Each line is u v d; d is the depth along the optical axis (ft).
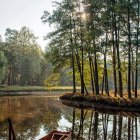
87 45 148.36
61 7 155.33
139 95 145.28
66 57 158.71
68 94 165.07
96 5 135.54
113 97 129.80
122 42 127.44
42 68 328.49
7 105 143.84
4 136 71.56
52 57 160.66
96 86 148.97
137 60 127.03
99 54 153.58
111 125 86.33
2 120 96.48
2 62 230.27
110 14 129.80
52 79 171.53
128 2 121.39
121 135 73.20
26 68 299.38
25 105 143.64
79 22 152.87
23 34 313.53
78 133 75.31
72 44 152.76
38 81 325.42
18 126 85.56
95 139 68.49
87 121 93.66
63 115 107.24
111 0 131.54
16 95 219.82
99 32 133.59
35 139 68.80
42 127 84.02
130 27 125.70
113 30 131.64
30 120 96.58
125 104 116.78
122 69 133.39
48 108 129.80
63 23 155.53
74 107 131.34
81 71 173.47
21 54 305.12
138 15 124.06
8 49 309.83
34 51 303.89
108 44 133.28
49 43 159.63
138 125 86.33
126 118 98.48
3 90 236.84
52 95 218.38
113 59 134.41
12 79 321.11
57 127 83.92
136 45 123.44
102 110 118.52
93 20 138.00
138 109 113.39
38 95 219.61
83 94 153.28
